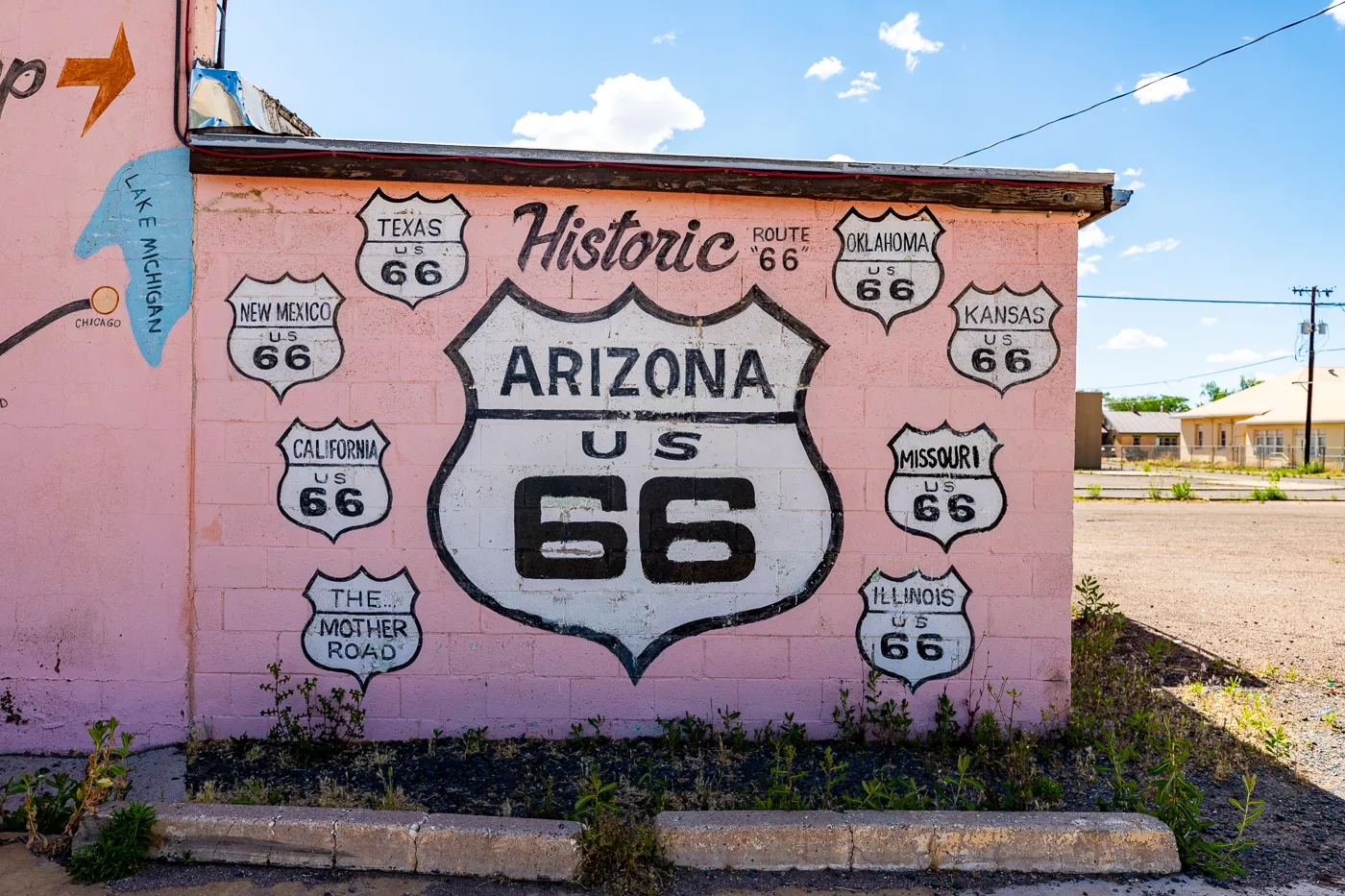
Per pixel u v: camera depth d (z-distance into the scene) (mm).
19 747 4633
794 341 4789
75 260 4637
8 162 4625
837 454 4793
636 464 4770
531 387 4754
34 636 4648
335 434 4711
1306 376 51094
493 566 4750
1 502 4633
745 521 4785
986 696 4797
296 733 4582
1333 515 17500
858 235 4789
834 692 4793
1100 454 40781
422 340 4727
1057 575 4797
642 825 3559
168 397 4660
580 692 4770
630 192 4762
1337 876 3428
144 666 4668
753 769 4379
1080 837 3445
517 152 4633
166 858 3445
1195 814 3715
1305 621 7512
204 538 4688
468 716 4762
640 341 4770
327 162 4621
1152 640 6855
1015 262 4801
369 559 4730
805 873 3418
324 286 4703
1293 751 4652
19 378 4629
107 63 4641
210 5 4820
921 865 3434
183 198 4656
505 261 4742
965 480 4793
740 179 4707
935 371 4789
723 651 4789
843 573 4789
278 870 3408
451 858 3398
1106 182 4695
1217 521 16172
